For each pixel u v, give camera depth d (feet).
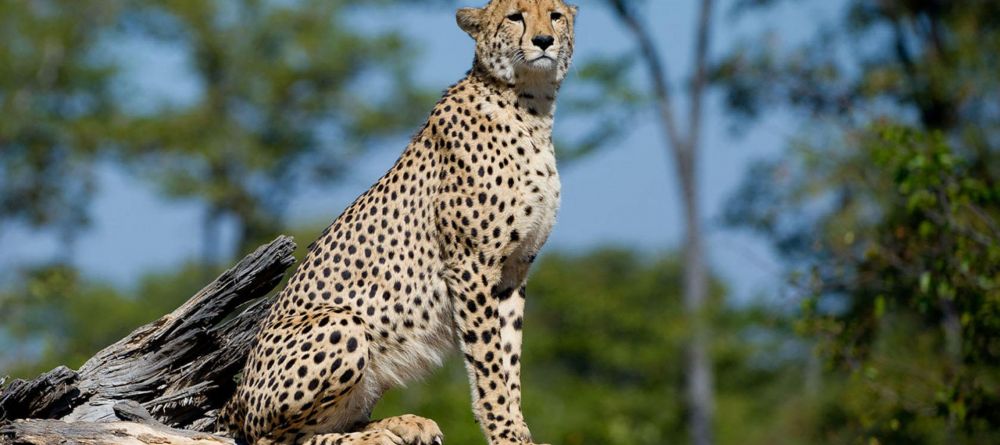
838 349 37.32
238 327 25.94
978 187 34.83
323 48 121.90
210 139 117.29
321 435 23.18
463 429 52.90
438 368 25.52
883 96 75.46
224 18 123.95
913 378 39.40
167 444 22.31
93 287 78.84
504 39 25.18
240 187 118.52
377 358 24.47
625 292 101.04
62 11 116.16
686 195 94.58
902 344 44.14
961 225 35.04
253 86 122.11
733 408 87.56
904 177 35.09
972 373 35.37
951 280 34.83
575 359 96.32
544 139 25.59
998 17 76.18
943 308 41.45
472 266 24.68
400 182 25.22
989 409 34.86
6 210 105.60
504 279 25.59
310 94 125.49
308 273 24.64
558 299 98.17
